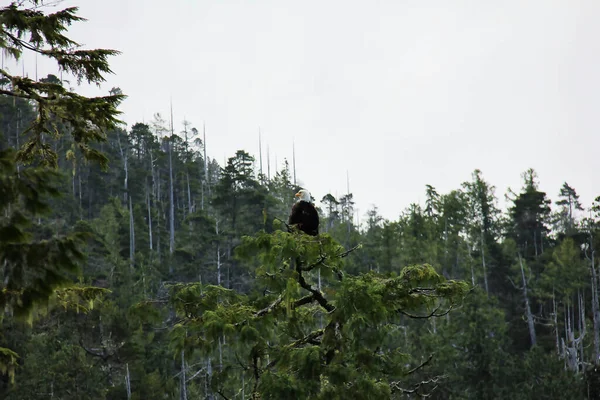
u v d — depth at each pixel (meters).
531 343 63.78
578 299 70.94
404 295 8.85
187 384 37.19
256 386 8.55
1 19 7.75
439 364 38.34
